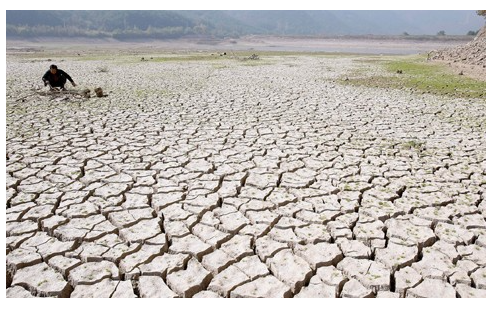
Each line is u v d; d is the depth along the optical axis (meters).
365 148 6.57
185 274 3.35
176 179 5.29
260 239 3.86
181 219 4.24
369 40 96.25
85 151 6.41
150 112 9.33
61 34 111.19
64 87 12.10
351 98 11.25
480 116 8.74
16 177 5.32
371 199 4.68
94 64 24.31
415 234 3.91
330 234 3.96
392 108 9.77
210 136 7.32
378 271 3.35
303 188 5.02
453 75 15.98
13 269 3.42
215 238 3.85
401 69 19.41
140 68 21.17
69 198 4.68
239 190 5.00
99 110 9.43
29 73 18.03
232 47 86.31
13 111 9.10
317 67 21.67
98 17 184.38
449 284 3.21
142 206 4.50
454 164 5.80
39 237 3.85
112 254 3.58
